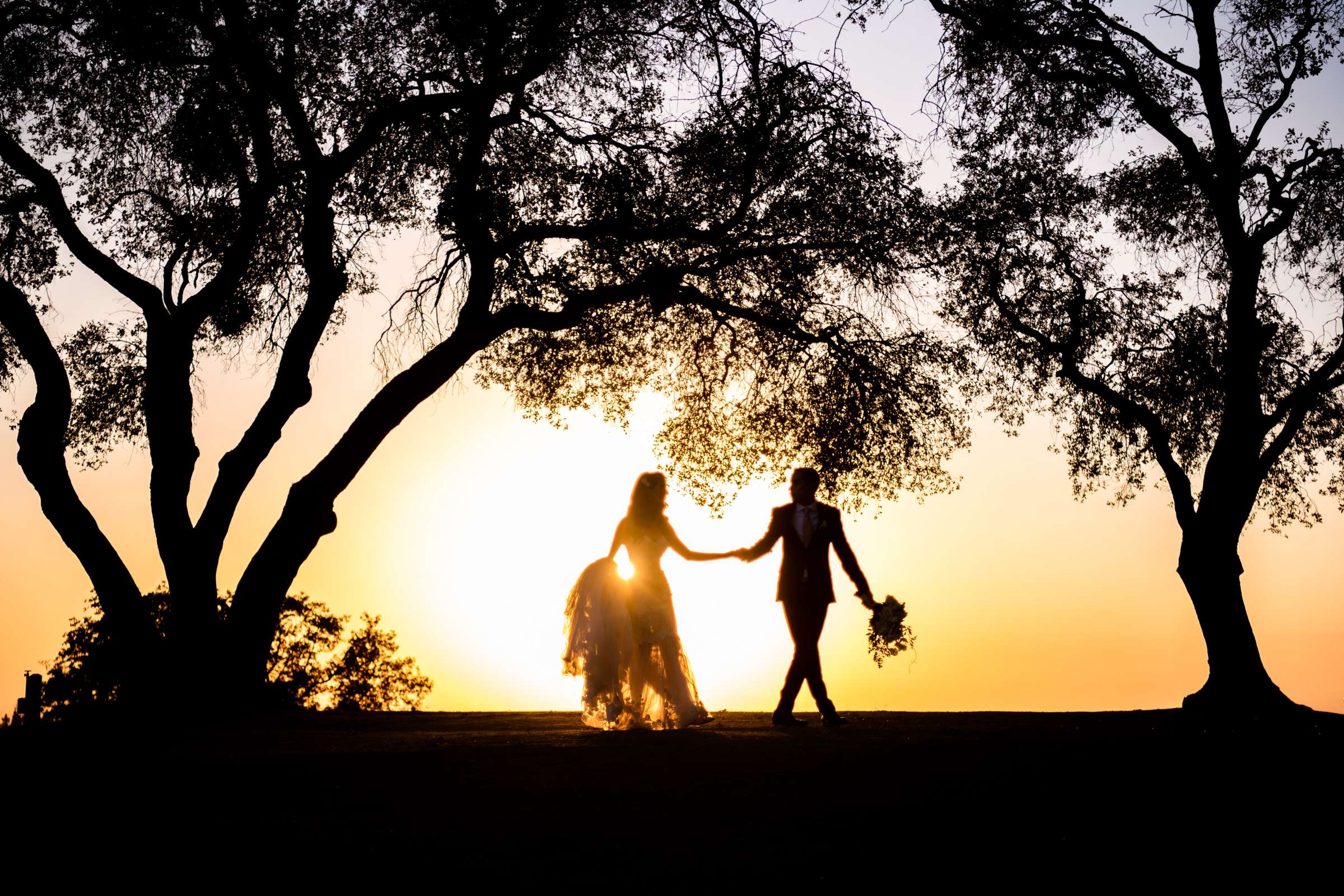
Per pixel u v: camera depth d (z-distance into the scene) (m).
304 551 16.56
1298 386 19.56
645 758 8.27
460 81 19.44
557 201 20.92
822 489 21.61
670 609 11.12
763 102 19.05
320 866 5.51
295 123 17.97
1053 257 20.88
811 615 10.89
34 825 6.29
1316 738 9.48
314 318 17.64
